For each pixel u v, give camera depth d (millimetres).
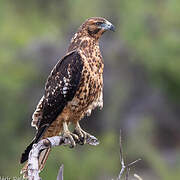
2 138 21141
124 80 24406
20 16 33625
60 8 34125
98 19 10211
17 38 27469
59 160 18422
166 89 24719
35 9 34312
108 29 10141
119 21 27797
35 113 10203
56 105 10047
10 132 21531
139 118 23219
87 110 10219
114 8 29047
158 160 20906
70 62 10031
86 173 18844
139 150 20344
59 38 26422
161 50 24844
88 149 19266
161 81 24688
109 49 25125
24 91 23078
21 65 23922
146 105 24094
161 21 26312
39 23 33125
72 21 30109
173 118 24375
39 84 23438
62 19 33688
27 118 22406
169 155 23156
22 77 23406
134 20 26469
